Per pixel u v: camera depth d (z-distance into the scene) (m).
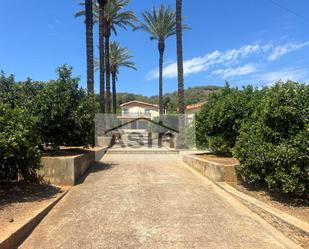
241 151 8.53
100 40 27.80
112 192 9.18
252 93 12.99
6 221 6.09
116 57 50.00
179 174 12.01
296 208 7.20
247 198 8.15
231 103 12.66
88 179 10.90
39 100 11.24
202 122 13.73
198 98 76.00
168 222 6.84
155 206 7.90
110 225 6.64
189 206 7.95
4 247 5.04
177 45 24.94
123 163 15.05
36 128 9.79
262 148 7.77
